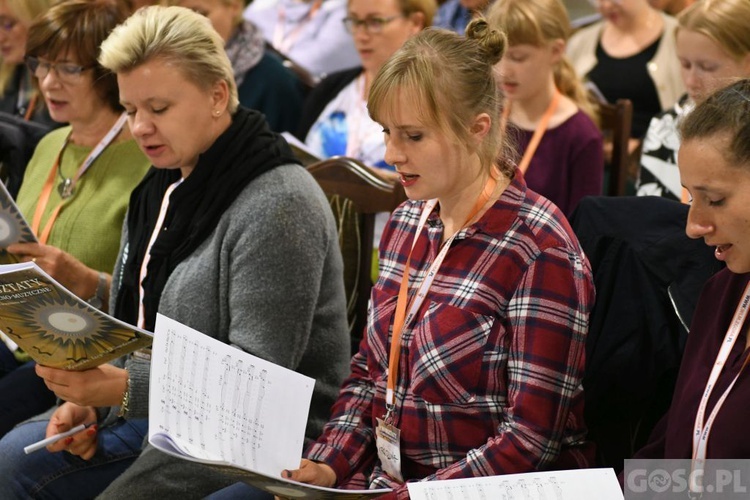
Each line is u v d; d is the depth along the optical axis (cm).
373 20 480
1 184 301
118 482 288
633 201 279
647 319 265
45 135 393
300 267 289
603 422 271
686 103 407
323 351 307
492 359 240
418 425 248
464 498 209
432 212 260
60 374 278
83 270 330
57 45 354
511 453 232
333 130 504
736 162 200
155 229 313
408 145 237
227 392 237
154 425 236
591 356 269
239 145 300
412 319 250
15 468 310
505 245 241
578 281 238
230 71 304
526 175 443
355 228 352
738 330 226
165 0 511
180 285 297
